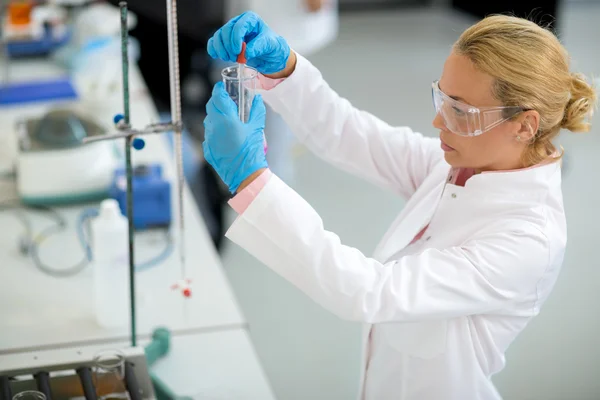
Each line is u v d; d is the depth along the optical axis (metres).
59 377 1.55
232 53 1.40
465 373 1.50
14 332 1.90
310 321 3.46
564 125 1.43
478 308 1.37
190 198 2.59
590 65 6.66
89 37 3.40
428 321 1.50
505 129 1.36
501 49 1.30
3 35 3.62
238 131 1.34
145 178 2.39
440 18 8.46
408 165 1.73
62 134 2.48
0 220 2.42
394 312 1.32
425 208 1.59
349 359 3.20
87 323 1.96
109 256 1.89
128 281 1.93
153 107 3.14
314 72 1.65
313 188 4.62
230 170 1.37
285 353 3.22
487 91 1.32
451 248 1.39
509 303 1.40
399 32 7.94
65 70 3.49
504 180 1.43
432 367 1.51
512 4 6.99
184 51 4.48
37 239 2.32
